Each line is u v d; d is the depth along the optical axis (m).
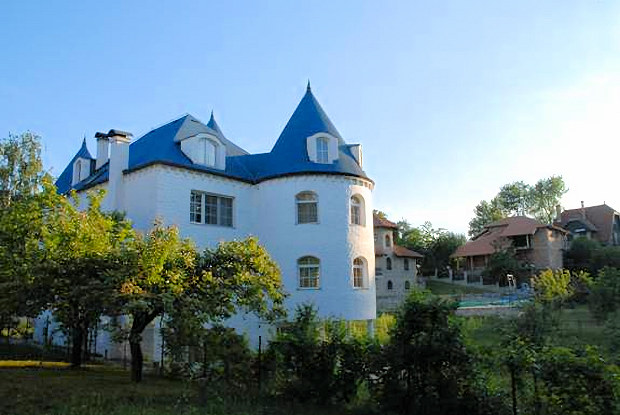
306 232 24.41
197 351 14.09
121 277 12.55
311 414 11.29
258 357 13.45
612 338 19.86
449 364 11.13
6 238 15.27
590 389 9.12
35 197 15.95
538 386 9.77
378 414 11.49
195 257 14.73
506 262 58.28
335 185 25.11
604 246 65.44
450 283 62.78
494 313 36.28
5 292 13.77
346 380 12.43
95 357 21.81
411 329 11.56
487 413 10.52
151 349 20.83
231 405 11.44
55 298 14.55
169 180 22.02
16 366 16.91
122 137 23.53
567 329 24.56
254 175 26.36
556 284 37.22
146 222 21.67
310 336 12.92
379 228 58.94
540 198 92.75
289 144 26.27
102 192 16.61
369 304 25.39
